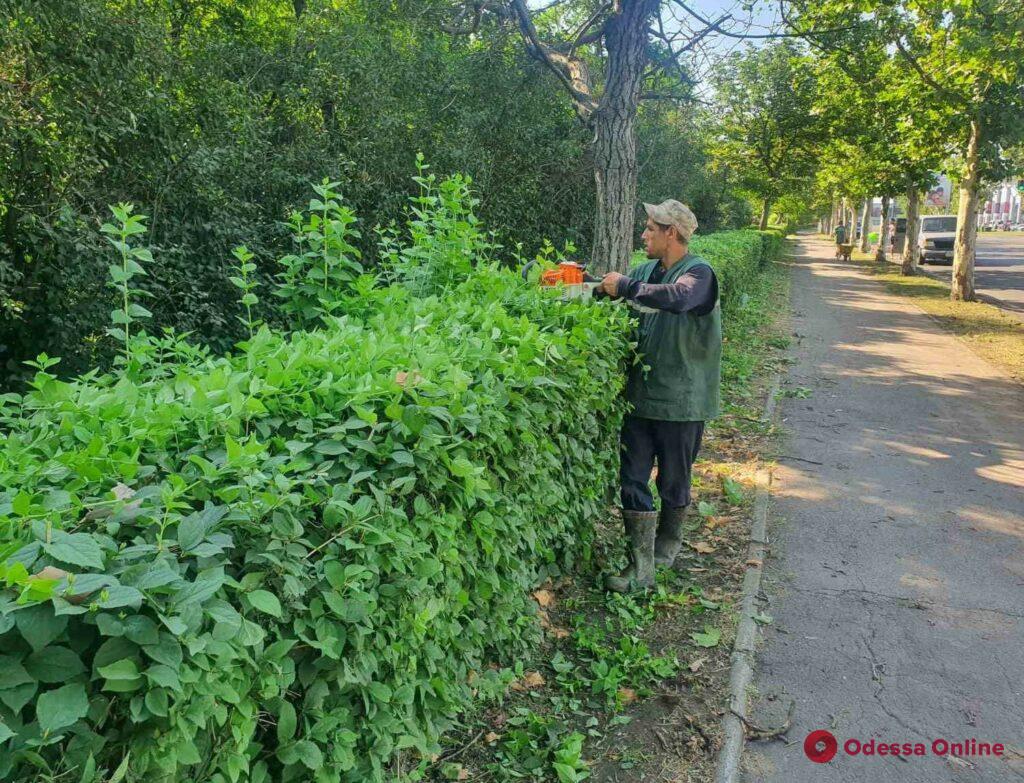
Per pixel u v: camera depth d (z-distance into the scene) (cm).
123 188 802
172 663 145
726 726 320
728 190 3544
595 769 297
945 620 408
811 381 1014
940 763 302
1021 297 2070
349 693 216
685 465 438
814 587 445
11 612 133
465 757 300
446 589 257
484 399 271
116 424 205
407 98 1316
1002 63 1256
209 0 1263
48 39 677
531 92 1528
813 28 1068
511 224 1502
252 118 1009
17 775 133
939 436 760
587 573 450
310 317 425
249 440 201
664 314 421
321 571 198
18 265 693
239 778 183
